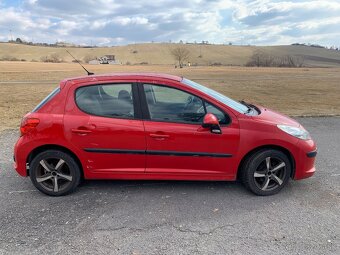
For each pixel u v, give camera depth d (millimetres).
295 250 3338
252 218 3963
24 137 4480
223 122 4426
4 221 3900
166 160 4465
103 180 5078
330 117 10148
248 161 4484
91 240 3514
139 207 4230
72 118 4426
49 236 3592
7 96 16672
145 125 4395
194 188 4785
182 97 4469
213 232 3662
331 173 5395
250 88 22766
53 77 35125
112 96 4496
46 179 4543
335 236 3584
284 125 4531
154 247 3389
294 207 4238
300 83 27391
